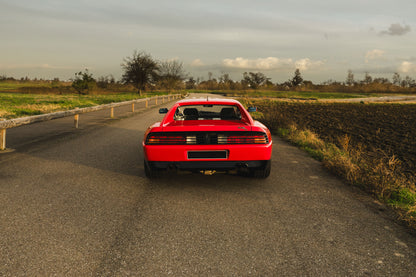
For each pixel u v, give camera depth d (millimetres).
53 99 32312
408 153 8828
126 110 21578
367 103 42188
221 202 4094
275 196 4359
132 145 8273
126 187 4711
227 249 2840
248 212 3748
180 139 4285
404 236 3156
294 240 3031
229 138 4297
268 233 3178
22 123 8266
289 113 23891
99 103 27906
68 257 2680
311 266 2570
